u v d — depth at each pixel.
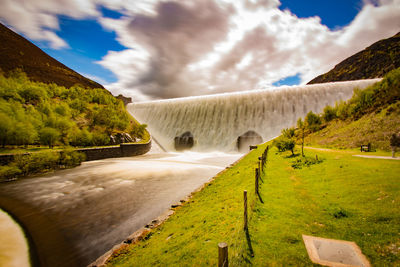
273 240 6.50
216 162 48.16
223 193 13.37
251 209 8.88
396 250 5.34
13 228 14.72
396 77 33.62
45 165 34.56
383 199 8.33
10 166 30.30
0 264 10.52
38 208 18.45
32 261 10.88
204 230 8.17
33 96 68.56
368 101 36.56
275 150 32.19
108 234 13.68
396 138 17.48
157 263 6.68
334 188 10.74
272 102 80.38
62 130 52.44
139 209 17.91
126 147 56.53
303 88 79.50
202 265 5.85
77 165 40.06
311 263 5.27
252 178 14.81
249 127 78.94
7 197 21.61
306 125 47.88
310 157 20.81
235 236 6.85
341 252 5.61
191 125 90.81
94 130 63.50
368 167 13.53
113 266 7.53
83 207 18.56
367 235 6.22
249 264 5.49
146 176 30.89
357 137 29.62
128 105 122.44
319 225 7.22
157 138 90.69
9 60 157.12
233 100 88.25
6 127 39.31
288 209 8.82
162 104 108.50
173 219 10.91
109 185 25.78
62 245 12.45
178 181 27.83
